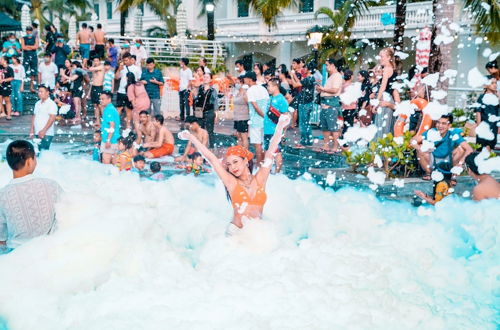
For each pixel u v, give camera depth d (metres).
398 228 5.50
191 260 4.77
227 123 15.79
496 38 12.68
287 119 4.79
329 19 20.81
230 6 26.47
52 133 9.55
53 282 4.07
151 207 6.23
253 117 8.73
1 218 4.29
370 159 7.76
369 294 4.03
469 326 3.74
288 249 4.78
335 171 7.98
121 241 4.54
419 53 10.99
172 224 5.60
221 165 4.82
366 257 4.68
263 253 4.71
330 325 3.66
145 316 3.72
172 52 22.02
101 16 36.06
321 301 3.93
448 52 10.09
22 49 17.88
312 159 9.97
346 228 5.51
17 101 15.67
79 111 14.72
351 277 4.29
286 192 6.42
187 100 15.03
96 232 4.43
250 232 4.80
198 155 8.64
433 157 7.13
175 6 28.33
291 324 3.66
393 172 7.88
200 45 22.42
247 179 4.86
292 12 23.91
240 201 4.80
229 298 3.96
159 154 10.05
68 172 7.83
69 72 15.35
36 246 4.24
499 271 4.48
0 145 10.73
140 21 29.23
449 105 14.23
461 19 16.14
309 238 5.24
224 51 24.16
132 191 6.83
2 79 14.59
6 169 7.17
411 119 8.55
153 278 4.27
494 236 5.01
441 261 4.69
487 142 8.32
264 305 3.89
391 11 18.66
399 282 4.28
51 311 3.82
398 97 8.74
